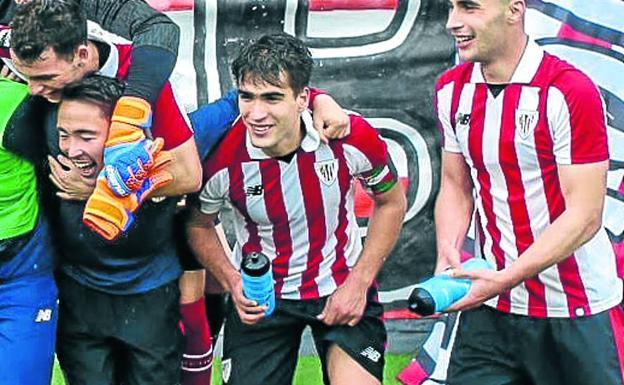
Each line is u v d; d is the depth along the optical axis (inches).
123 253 337.7
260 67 314.0
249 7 447.2
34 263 335.3
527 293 343.9
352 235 355.3
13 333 332.8
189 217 347.3
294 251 349.7
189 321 373.1
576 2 440.5
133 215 307.4
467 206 355.6
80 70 312.3
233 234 449.4
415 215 467.2
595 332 345.1
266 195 338.6
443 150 354.9
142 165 301.6
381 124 459.5
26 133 319.6
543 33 442.9
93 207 301.0
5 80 323.9
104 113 313.1
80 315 349.4
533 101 325.7
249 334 358.9
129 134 301.9
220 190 339.9
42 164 329.1
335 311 348.5
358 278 350.3
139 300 346.3
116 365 359.6
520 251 341.4
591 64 441.1
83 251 336.5
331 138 331.6
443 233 352.2
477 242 358.0
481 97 333.1
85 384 353.7
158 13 323.6
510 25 320.5
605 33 439.5
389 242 351.6
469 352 356.8
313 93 341.1
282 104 317.7
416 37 455.5
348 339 351.6
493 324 351.3
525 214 337.4
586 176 324.2
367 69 455.5
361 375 350.9
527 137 328.2
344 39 453.4
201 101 450.3
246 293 333.1
